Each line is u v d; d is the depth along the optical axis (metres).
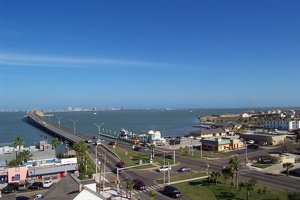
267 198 75.56
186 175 101.50
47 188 89.25
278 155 124.62
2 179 95.44
